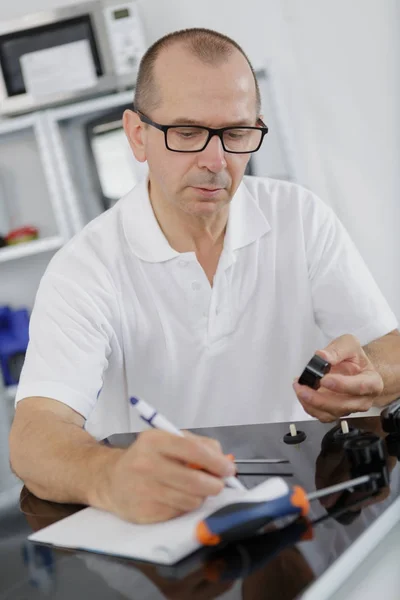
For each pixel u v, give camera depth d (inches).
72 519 35.7
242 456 41.3
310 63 120.3
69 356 51.7
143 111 52.2
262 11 120.6
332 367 48.5
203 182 50.6
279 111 114.4
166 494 32.2
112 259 58.9
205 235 58.6
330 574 27.4
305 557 28.4
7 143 125.3
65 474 38.1
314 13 119.2
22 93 115.6
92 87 114.2
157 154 51.9
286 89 121.6
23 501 40.5
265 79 115.0
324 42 119.6
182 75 49.6
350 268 62.8
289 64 121.0
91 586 28.7
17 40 114.5
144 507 32.8
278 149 115.1
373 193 120.7
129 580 28.6
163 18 122.1
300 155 122.0
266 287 62.0
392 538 31.8
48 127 115.0
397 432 40.9
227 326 60.3
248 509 30.3
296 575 27.2
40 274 127.6
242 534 29.8
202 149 49.9
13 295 127.9
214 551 29.9
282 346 62.4
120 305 58.5
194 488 31.9
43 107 118.3
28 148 125.6
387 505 32.0
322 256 62.7
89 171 116.3
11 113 116.8
